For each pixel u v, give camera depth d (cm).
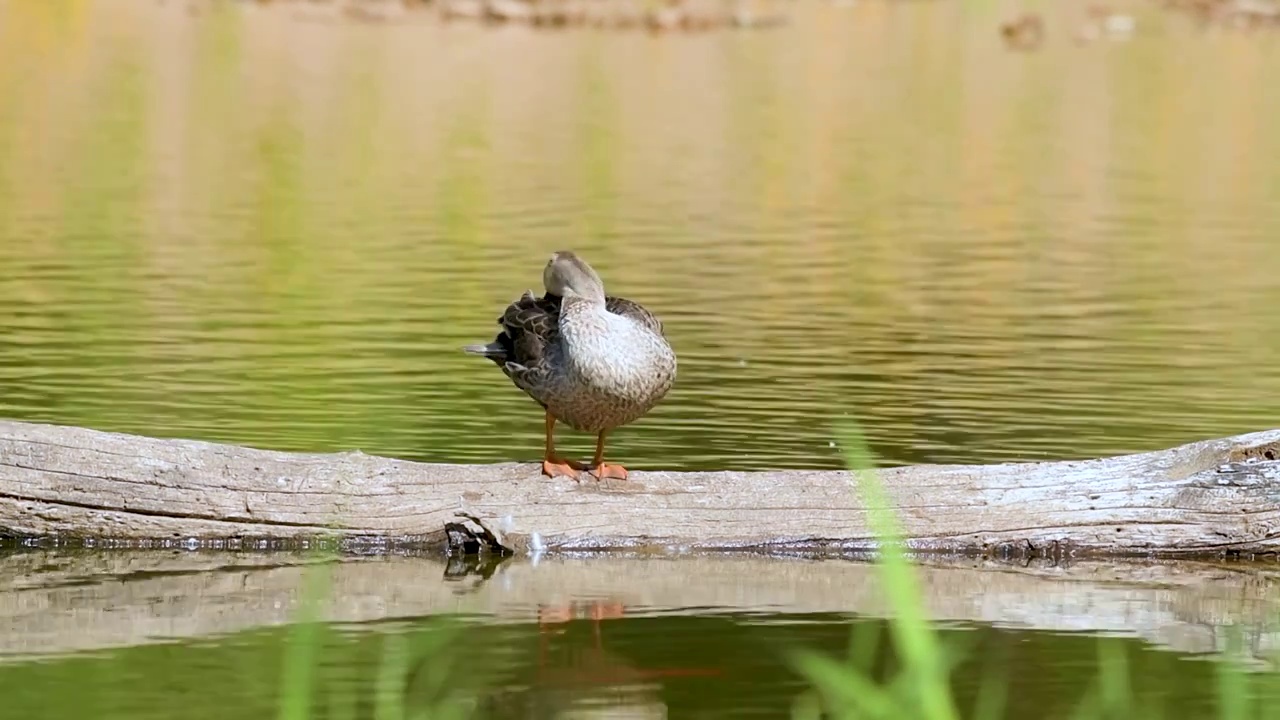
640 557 1077
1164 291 1952
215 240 2195
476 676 873
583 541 1076
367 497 1077
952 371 1562
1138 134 3188
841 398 1454
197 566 1056
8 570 1041
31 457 1072
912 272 2059
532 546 1075
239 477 1079
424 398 1440
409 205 2461
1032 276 2044
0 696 834
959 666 891
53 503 1073
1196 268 2095
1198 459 1107
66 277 1952
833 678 778
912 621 681
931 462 1255
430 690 850
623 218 2397
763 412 1404
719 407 1420
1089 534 1090
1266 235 2328
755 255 2152
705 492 1087
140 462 1077
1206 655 911
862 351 1644
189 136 2959
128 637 927
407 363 1569
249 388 1462
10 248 2116
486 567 1062
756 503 1087
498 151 2911
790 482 1095
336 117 3166
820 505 1088
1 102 3188
